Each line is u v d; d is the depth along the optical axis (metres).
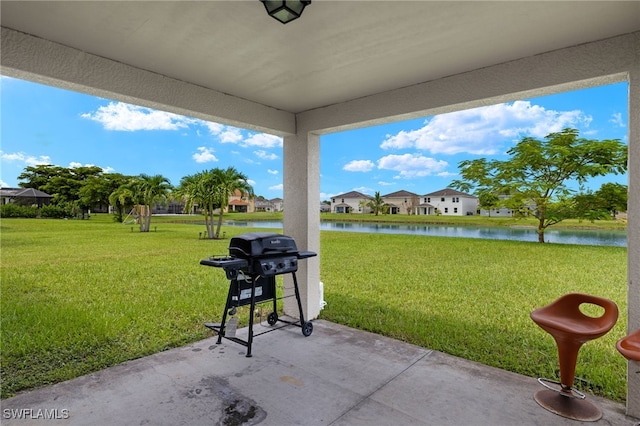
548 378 2.61
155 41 2.26
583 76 2.27
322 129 3.85
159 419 2.05
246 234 3.28
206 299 5.06
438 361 2.93
